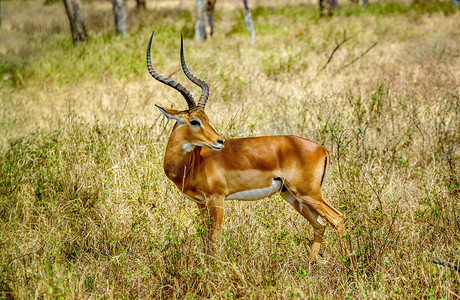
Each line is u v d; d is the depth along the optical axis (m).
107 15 41.72
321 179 8.98
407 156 12.66
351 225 9.37
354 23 33.25
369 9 39.91
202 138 8.62
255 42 28.39
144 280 8.65
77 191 10.94
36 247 9.30
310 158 8.84
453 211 9.53
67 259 9.33
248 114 15.22
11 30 34.47
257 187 9.02
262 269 8.44
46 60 24.48
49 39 30.09
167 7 44.53
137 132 13.38
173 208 10.74
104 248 9.53
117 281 8.56
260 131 14.32
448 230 9.16
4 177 11.48
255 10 40.84
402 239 9.20
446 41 25.31
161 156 12.27
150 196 11.04
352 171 10.73
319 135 13.40
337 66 21.91
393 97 16.16
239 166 8.86
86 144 12.84
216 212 9.06
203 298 8.02
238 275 8.16
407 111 14.70
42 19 39.41
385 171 11.58
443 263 7.76
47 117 17.11
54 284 8.08
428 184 11.16
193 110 8.85
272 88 18.23
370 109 14.53
